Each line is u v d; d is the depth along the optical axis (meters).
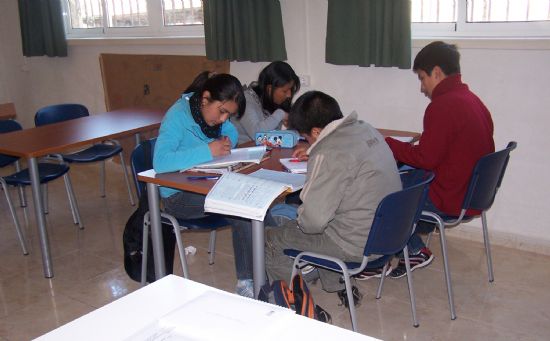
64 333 0.94
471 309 2.51
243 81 3.99
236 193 1.91
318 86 3.63
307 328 0.92
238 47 3.74
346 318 2.47
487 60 2.99
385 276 2.75
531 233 3.09
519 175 3.05
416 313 2.41
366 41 3.18
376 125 3.46
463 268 2.89
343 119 1.91
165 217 2.34
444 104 2.37
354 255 2.00
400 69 3.25
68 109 3.88
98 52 4.88
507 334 2.31
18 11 5.26
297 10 3.54
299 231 2.13
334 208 1.89
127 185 4.09
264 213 1.80
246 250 2.41
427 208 2.49
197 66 4.22
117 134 3.11
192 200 2.39
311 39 3.55
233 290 2.77
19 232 3.24
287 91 2.95
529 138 2.97
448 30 3.20
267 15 3.59
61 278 2.95
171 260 2.52
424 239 3.25
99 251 3.28
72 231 3.60
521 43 2.85
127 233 2.50
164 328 0.92
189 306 0.98
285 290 1.49
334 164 1.86
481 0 3.07
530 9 2.95
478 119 2.38
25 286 2.87
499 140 3.07
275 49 3.61
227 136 2.52
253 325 0.92
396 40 3.10
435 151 2.37
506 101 2.99
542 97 2.88
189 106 2.44
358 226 1.96
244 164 2.28
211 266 3.04
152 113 3.71
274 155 2.47
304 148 2.45
